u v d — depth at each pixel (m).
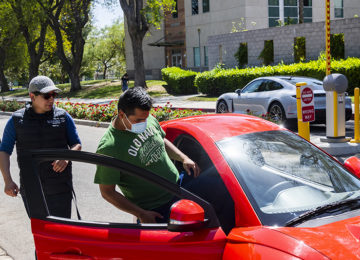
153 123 3.15
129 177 2.89
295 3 40.22
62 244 2.49
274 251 2.10
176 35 46.16
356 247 2.06
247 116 3.68
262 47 28.92
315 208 2.51
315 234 2.20
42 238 2.55
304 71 21.17
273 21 39.12
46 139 3.47
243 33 30.05
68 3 40.53
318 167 2.98
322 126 12.94
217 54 32.47
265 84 13.07
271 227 2.34
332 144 8.91
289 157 2.98
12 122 3.47
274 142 3.13
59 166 3.17
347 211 2.52
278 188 2.66
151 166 2.97
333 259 1.98
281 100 11.98
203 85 27.17
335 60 22.69
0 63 53.72
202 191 3.20
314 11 41.31
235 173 2.72
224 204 2.97
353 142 9.11
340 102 9.02
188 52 44.78
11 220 5.90
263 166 2.83
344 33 24.05
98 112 17.31
